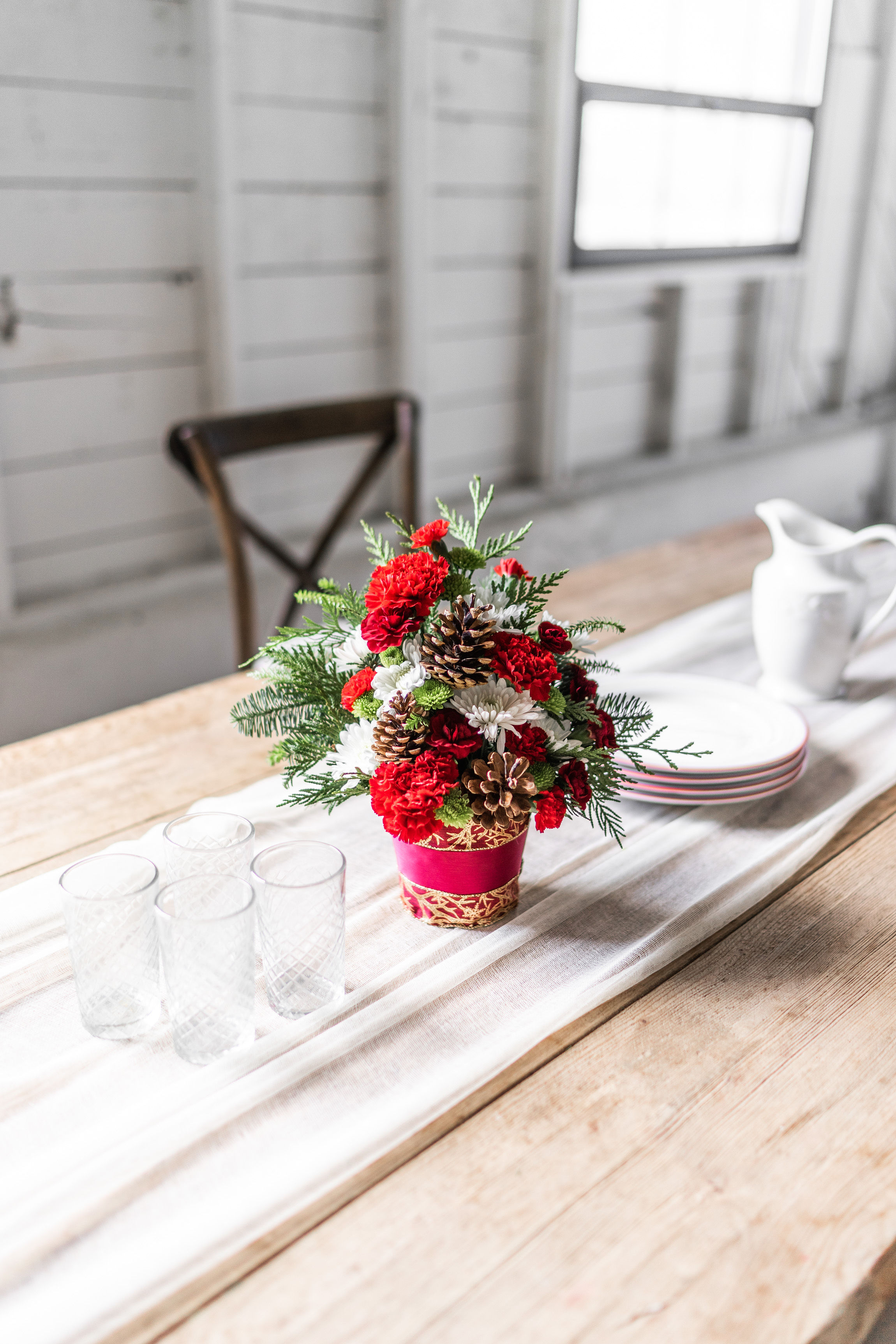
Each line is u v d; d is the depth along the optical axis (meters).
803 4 3.43
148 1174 0.64
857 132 3.72
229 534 1.78
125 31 1.98
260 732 0.86
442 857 0.84
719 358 3.62
